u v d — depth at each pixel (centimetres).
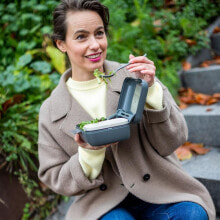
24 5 255
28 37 253
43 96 205
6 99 184
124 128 95
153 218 118
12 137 177
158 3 315
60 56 209
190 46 271
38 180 182
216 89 236
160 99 105
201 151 186
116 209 118
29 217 173
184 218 108
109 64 125
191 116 199
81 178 111
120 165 114
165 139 111
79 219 117
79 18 104
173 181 120
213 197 156
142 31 266
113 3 247
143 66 99
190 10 287
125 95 107
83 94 123
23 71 209
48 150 122
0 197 163
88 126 92
